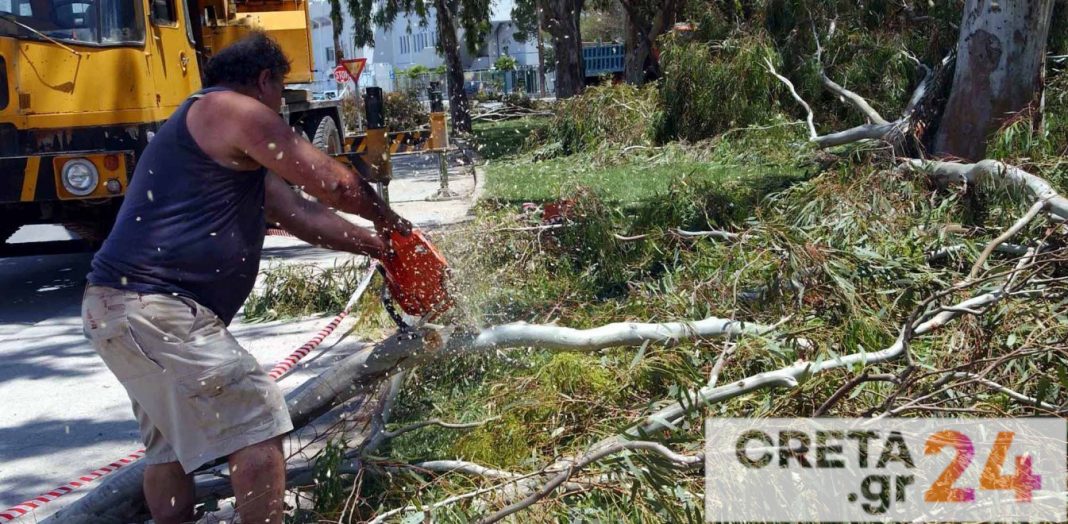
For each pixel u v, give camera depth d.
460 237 6.75
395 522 3.47
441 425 4.14
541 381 4.29
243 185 3.29
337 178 3.29
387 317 6.72
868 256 5.12
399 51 66.75
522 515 3.32
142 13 8.52
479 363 4.80
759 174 12.95
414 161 23.78
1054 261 4.77
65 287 9.20
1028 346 3.87
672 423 3.69
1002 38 8.73
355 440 4.45
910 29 14.31
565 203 7.30
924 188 7.59
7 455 4.94
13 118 8.02
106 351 3.21
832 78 14.80
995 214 6.59
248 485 3.23
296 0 12.91
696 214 8.09
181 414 3.19
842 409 3.74
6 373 6.41
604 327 4.40
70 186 8.05
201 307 3.23
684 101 16.47
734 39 15.88
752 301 5.01
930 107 9.65
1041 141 7.86
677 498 3.29
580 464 3.33
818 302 4.90
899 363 4.20
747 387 3.77
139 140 8.45
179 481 3.51
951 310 4.14
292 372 6.02
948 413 3.64
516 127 32.81
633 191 12.49
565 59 26.78
